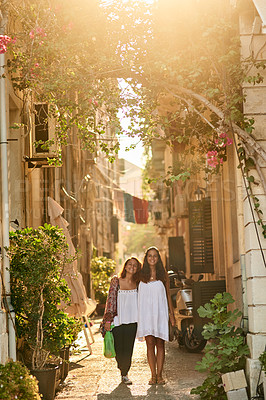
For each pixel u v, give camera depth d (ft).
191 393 24.41
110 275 96.84
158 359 28.99
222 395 24.17
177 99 28.84
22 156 36.14
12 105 34.30
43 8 27.99
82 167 73.61
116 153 29.66
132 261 29.91
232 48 25.54
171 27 25.70
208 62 26.13
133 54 27.02
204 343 38.75
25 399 20.34
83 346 44.68
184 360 35.96
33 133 36.78
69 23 26.43
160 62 25.43
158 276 29.45
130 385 28.71
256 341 24.52
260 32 25.73
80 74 27.14
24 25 29.81
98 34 27.02
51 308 27.14
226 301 24.95
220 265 49.78
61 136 31.91
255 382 23.98
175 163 28.58
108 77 27.58
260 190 25.30
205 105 26.73
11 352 24.89
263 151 25.05
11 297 26.35
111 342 29.48
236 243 35.45
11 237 27.17
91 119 29.73
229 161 36.14
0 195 27.09
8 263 25.85
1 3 27.86
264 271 25.07
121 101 27.35
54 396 26.45
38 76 29.25
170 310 29.63
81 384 29.37
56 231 27.99
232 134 26.02
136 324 29.66
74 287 36.70
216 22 25.21
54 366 26.21
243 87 25.75
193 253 56.65
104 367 34.42
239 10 25.96
